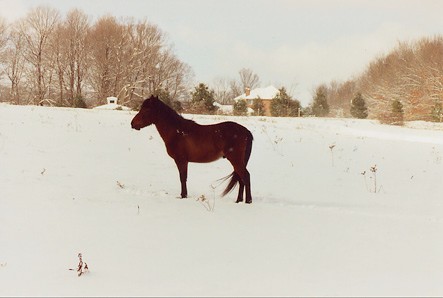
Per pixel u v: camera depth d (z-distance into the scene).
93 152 15.02
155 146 16.97
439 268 5.86
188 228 7.70
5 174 11.37
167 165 14.49
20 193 9.81
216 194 11.19
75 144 15.81
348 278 5.38
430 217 9.23
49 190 10.24
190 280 5.22
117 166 13.61
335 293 4.84
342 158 16.97
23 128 17.28
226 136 10.16
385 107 61.09
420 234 7.70
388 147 20.06
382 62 82.00
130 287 4.98
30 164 12.58
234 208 9.46
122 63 75.25
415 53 71.56
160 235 7.22
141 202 9.71
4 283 5.11
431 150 19.95
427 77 60.69
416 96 58.72
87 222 7.93
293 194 11.62
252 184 12.71
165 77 82.88
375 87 73.38
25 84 72.56
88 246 6.59
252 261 6.00
